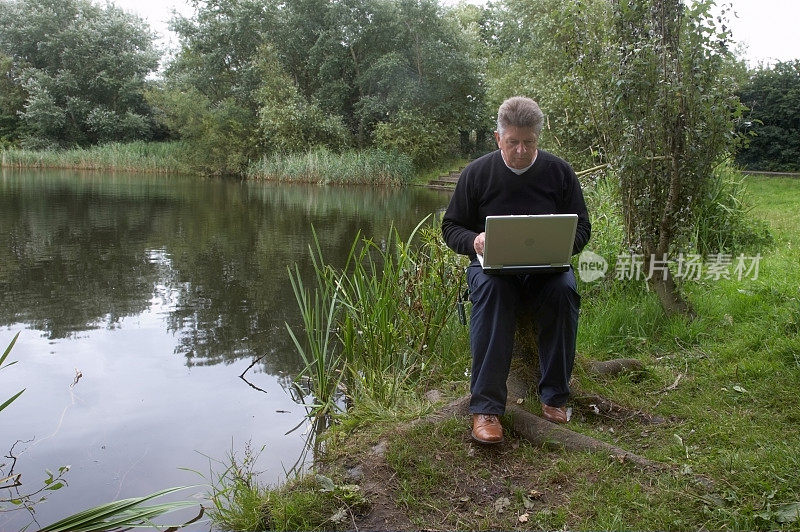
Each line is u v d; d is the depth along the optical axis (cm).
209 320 554
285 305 602
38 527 255
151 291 648
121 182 2189
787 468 235
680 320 416
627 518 221
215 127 2703
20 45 3447
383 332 402
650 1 384
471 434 279
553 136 845
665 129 391
